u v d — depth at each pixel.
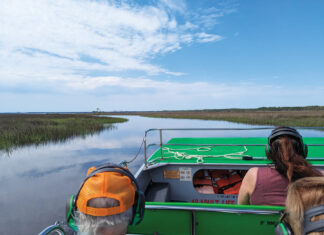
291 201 0.65
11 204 4.55
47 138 13.71
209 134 17.34
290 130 1.28
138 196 0.84
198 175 3.50
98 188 0.71
